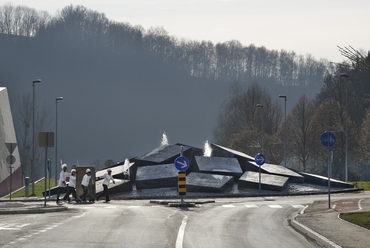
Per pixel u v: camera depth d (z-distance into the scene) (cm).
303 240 2522
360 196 5931
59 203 5297
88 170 5350
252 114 13462
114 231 2670
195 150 7756
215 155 7831
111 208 4369
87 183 5347
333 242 2314
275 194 6412
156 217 3484
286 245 2342
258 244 2355
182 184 4619
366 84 12094
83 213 3784
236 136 11906
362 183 9775
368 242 2323
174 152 7388
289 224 3241
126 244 2228
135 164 7119
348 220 3206
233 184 6906
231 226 3067
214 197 6125
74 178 5378
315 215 3509
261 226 3103
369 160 11438
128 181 6519
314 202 4750
